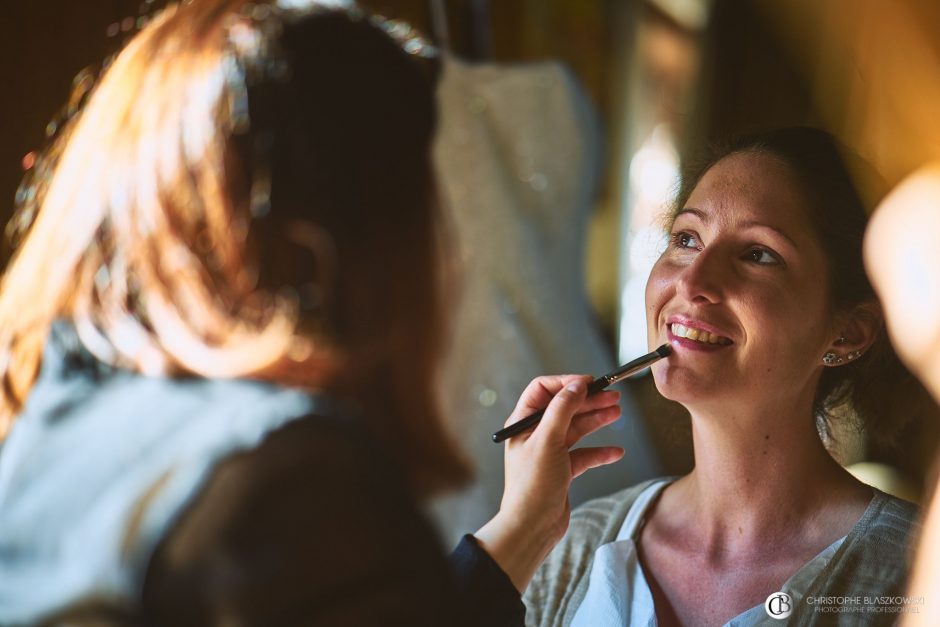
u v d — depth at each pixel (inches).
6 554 27.8
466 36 103.3
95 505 27.2
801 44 124.6
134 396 29.2
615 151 126.0
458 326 85.7
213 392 28.6
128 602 26.0
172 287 28.9
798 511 43.1
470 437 84.4
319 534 26.2
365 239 30.1
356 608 25.9
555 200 95.0
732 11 145.1
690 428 52.7
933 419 54.5
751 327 41.3
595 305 123.7
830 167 43.8
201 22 31.5
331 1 32.3
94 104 32.1
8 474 29.1
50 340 31.4
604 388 43.2
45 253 31.6
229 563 25.8
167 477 26.9
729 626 40.9
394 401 30.9
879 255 43.0
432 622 26.9
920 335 44.0
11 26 75.1
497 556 39.6
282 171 29.3
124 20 77.5
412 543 27.2
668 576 44.8
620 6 125.4
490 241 89.7
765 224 42.3
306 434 27.2
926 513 41.4
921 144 99.8
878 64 105.5
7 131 75.4
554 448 41.2
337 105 29.8
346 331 30.0
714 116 141.3
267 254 29.0
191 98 30.0
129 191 29.9
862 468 69.0
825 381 45.9
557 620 45.8
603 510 48.7
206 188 28.9
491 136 92.7
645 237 52.5
